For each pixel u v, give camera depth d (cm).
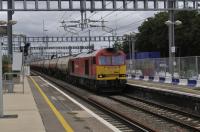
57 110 2223
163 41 9350
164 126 1794
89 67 3819
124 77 3619
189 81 3966
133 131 1595
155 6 5134
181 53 8950
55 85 4747
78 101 2867
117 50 3603
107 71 3584
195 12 8862
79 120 1867
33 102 2512
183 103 2578
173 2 5194
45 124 1658
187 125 1744
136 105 2675
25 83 4741
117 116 1975
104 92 3734
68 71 5216
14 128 1489
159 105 2623
